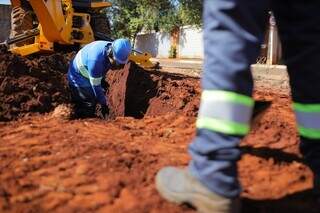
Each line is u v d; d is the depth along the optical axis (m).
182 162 3.60
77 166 3.42
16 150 3.88
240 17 2.37
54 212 2.72
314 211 2.81
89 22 12.41
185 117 5.79
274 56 15.24
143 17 36.03
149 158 3.65
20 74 6.92
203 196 2.48
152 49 37.19
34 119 5.78
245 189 3.10
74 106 7.69
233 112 2.36
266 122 4.98
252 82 2.45
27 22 12.84
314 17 2.66
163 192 2.83
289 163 3.59
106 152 3.76
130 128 5.24
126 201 2.85
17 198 2.89
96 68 7.73
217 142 2.38
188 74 16.14
